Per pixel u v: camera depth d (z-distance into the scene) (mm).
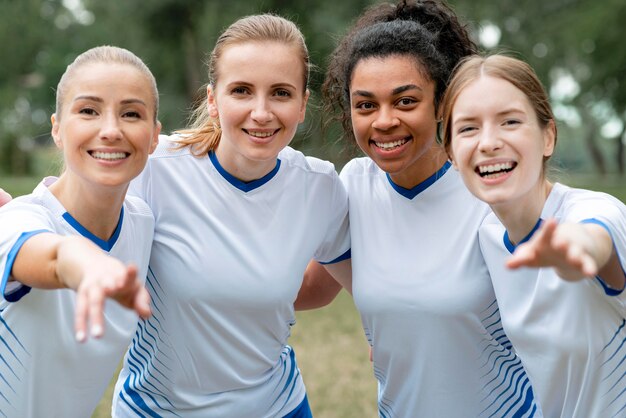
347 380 7199
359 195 3736
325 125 4121
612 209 2869
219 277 3398
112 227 3180
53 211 3096
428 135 3463
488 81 3014
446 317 3443
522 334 3217
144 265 3361
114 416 3744
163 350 3516
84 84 2973
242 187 3488
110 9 24172
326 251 3832
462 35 3762
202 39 22328
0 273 2652
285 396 3762
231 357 3496
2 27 31734
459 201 3551
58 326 3008
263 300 3438
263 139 3350
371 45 3432
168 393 3576
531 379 3299
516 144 2973
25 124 35656
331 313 10688
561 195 3129
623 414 3043
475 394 3543
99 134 2951
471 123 3033
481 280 3441
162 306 3484
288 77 3348
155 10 22766
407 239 3559
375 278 3557
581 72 28891
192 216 3467
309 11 20594
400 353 3566
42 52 34312
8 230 2738
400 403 3682
